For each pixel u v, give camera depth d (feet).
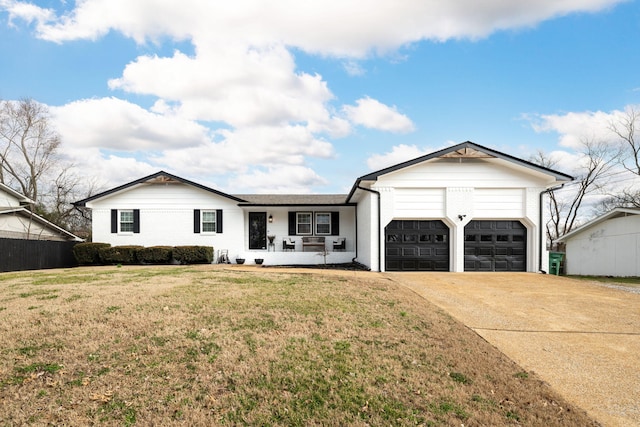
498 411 11.52
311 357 14.85
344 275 38.75
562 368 15.38
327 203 63.21
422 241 47.39
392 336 17.98
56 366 13.21
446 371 14.34
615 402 12.54
